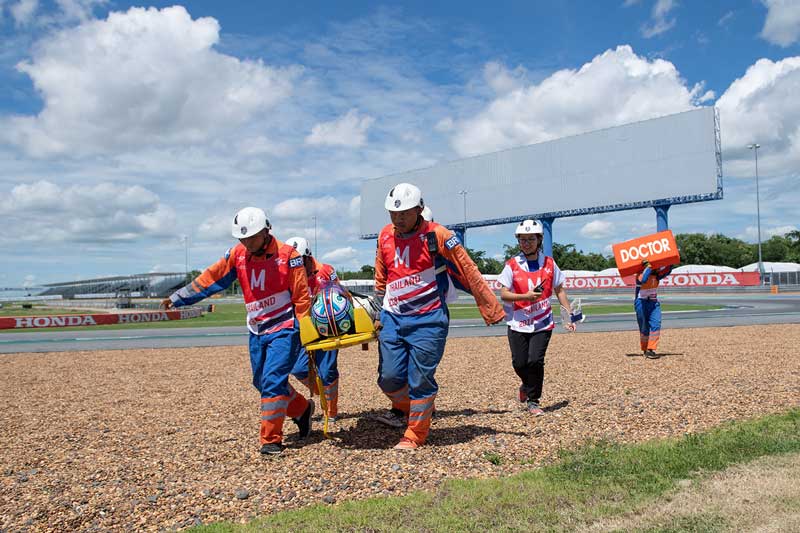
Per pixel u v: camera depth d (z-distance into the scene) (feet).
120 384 31.53
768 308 93.66
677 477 13.91
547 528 11.39
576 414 21.48
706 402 22.56
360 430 20.22
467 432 19.38
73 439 19.63
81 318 89.81
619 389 26.35
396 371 18.19
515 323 22.75
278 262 18.10
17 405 26.00
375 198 303.89
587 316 82.89
